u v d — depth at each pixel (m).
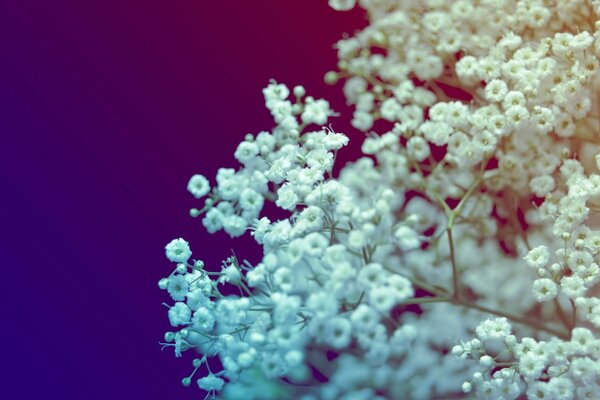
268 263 0.40
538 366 0.41
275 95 0.46
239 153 0.45
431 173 0.48
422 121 0.47
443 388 0.44
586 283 0.42
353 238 0.40
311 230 0.41
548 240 0.46
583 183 0.43
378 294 0.39
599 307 0.41
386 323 0.42
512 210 0.47
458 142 0.45
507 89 0.45
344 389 0.43
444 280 0.47
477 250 0.47
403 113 0.47
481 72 0.45
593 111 0.46
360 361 0.43
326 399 0.43
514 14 0.46
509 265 0.47
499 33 0.47
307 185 0.42
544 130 0.44
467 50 0.47
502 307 0.46
